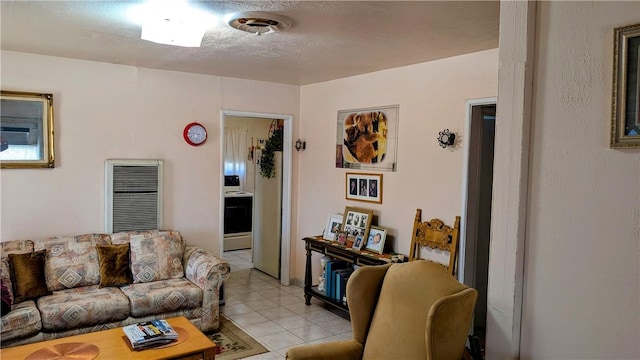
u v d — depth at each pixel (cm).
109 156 441
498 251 179
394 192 427
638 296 145
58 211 418
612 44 149
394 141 426
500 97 179
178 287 390
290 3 252
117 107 442
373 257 405
